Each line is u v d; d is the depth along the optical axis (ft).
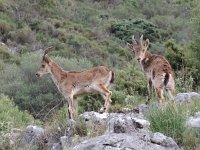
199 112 65.41
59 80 82.23
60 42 252.62
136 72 122.62
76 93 82.74
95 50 252.42
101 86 83.46
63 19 296.71
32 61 178.19
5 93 155.74
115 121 55.11
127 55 252.21
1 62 196.54
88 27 302.45
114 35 296.92
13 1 292.81
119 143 48.52
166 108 57.82
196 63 135.23
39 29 267.59
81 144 50.57
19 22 271.08
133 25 304.71
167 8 374.43
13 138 65.92
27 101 146.20
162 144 50.34
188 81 95.71
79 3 344.28
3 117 99.09
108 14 336.90
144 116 68.23
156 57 81.10
